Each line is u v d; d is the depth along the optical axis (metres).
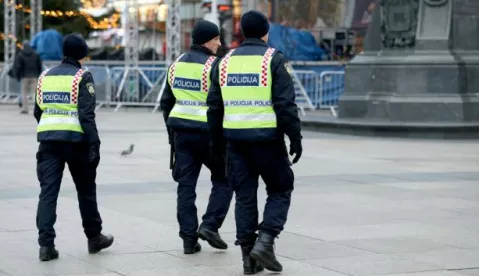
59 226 16.61
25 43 48.25
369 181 22.56
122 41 79.56
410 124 34.72
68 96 14.03
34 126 39.62
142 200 19.50
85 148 14.16
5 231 16.16
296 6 57.34
